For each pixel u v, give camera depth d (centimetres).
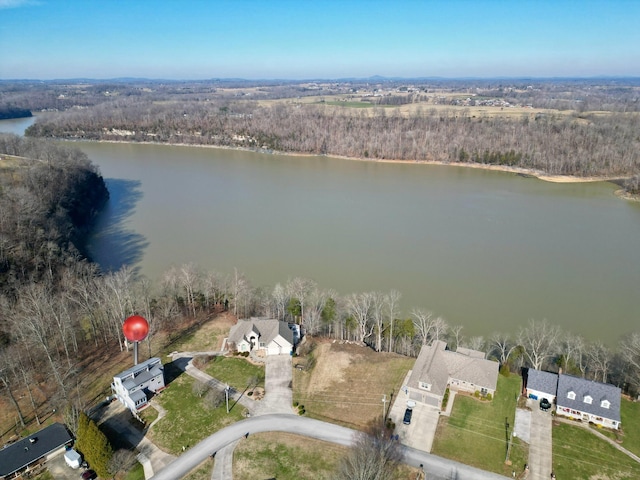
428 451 5603
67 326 7256
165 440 5747
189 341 8050
